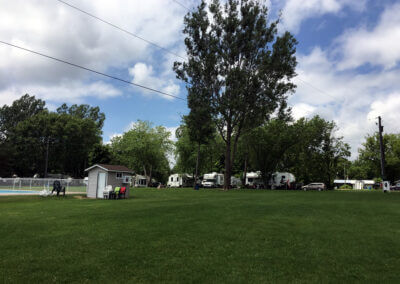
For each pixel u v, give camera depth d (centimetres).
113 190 2659
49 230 1005
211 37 3859
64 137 7169
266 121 4259
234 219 1223
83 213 1415
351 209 1579
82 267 644
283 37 3762
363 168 10612
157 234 945
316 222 1180
